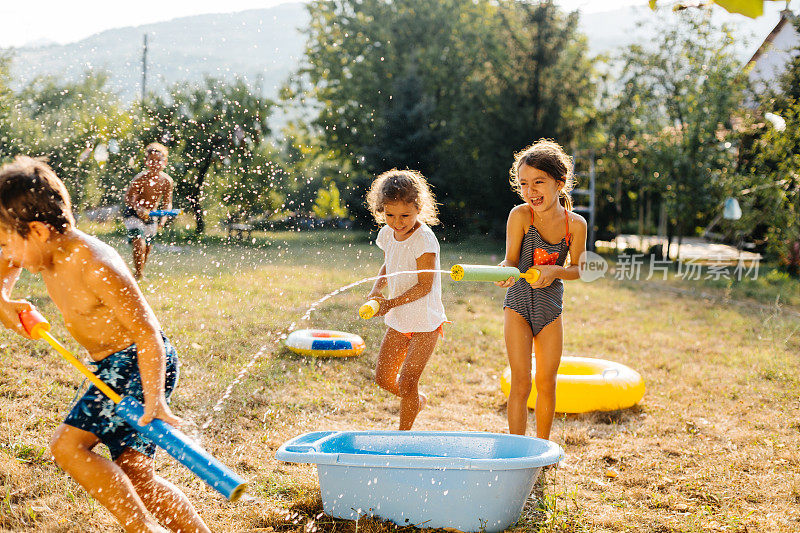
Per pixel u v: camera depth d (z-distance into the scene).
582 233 3.48
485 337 6.26
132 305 2.22
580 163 17.02
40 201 2.16
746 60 13.57
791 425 4.20
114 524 2.57
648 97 14.47
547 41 16.95
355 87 19.98
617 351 6.14
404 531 2.67
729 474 3.40
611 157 15.88
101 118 8.65
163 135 9.63
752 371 5.44
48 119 8.51
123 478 2.19
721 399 4.73
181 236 9.50
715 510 3.00
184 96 11.01
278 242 11.34
